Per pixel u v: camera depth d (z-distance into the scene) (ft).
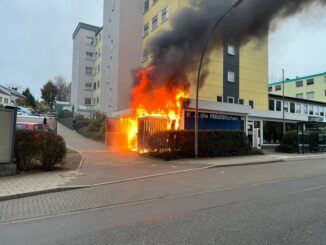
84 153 51.39
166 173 35.88
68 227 16.97
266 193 25.44
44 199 23.89
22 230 16.58
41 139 34.96
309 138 72.02
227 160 48.75
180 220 17.74
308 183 30.45
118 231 16.01
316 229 15.84
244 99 92.99
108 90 117.91
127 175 33.94
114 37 111.04
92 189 27.32
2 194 24.06
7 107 33.37
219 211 19.66
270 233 15.26
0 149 32.35
